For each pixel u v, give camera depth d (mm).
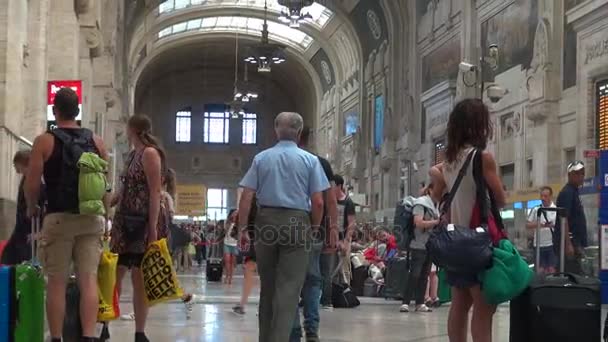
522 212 17250
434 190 5312
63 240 5609
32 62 13586
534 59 19422
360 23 37438
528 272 4848
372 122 37031
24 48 12188
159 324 8945
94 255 5711
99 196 5613
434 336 8227
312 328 6883
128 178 6504
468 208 5020
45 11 13797
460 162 5055
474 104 5109
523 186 20188
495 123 22203
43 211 6078
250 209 6441
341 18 38594
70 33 16359
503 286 4742
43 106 13695
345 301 12023
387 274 13805
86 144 5738
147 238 6469
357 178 38531
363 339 7941
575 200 9367
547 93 18734
